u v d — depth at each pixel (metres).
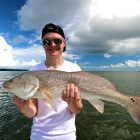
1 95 4.28
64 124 0.69
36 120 0.71
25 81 0.68
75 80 0.71
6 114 2.57
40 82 0.68
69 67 0.78
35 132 0.70
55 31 0.75
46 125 0.69
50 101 0.67
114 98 0.76
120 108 2.72
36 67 0.79
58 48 0.76
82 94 0.72
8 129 2.01
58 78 0.69
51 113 0.69
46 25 0.77
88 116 2.40
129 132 1.88
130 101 0.76
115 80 8.02
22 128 2.04
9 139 1.78
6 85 0.70
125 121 2.19
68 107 0.70
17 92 0.68
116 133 1.87
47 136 0.68
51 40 0.75
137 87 5.38
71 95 0.65
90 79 0.74
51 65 0.77
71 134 0.70
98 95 0.74
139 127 2.01
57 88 0.69
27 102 0.68
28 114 0.70
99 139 1.75
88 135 1.83
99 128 2.00
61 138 0.68
